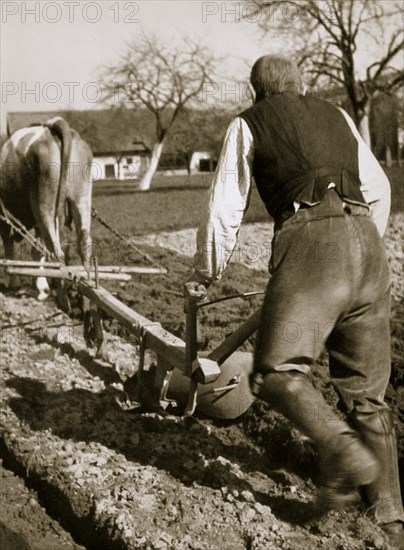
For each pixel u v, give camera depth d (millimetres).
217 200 3555
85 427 5324
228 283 9984
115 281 9945
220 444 5125
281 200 3496
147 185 43094
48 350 7148
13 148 8898
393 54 34875
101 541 3961
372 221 3555
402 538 3631
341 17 33594
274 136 3498
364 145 3686
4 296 9492
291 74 3701
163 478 4543
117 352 7043
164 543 3703
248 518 3955
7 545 4012
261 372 3457
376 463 3363
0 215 9500
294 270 3416
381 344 3613
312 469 4609
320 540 3705
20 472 4836
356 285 3453
